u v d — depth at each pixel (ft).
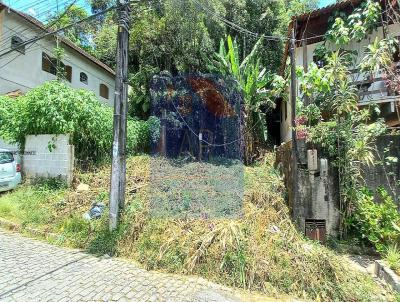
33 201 21.53
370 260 15.94
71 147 25.05
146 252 14.80
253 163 38.83
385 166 18.39
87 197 21.56
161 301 10.85
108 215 17.63
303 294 12.17
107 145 29.25
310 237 17.98
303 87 22.09
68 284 11.75
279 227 17.46
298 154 18.92
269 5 52.75
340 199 17.95
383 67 19.30
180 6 44.21
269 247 14.51
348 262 15.20
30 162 26.81
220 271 13.20
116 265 13.97
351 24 27.02
